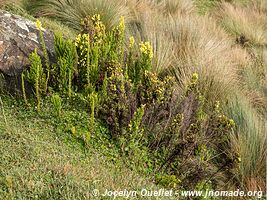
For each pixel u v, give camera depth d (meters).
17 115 3.82
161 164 3.80
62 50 4.07
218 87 5.09
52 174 3.17
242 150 4.14
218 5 9.41
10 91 4.07
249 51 7.66
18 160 3.21
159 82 4.01
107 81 3.98
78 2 6.29
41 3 6.30
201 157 3.81
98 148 3.69
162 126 4.05
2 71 4.10
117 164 3.58
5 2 5.70
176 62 5.46
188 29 6.23
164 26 6.34
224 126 4.07
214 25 7.62
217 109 4.27
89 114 3.98
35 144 3.42
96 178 3.26
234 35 8.24
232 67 5.94
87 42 4.05
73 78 4.23
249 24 8.72
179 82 5.16
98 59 4.28
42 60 4.37
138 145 3.86
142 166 3.70
